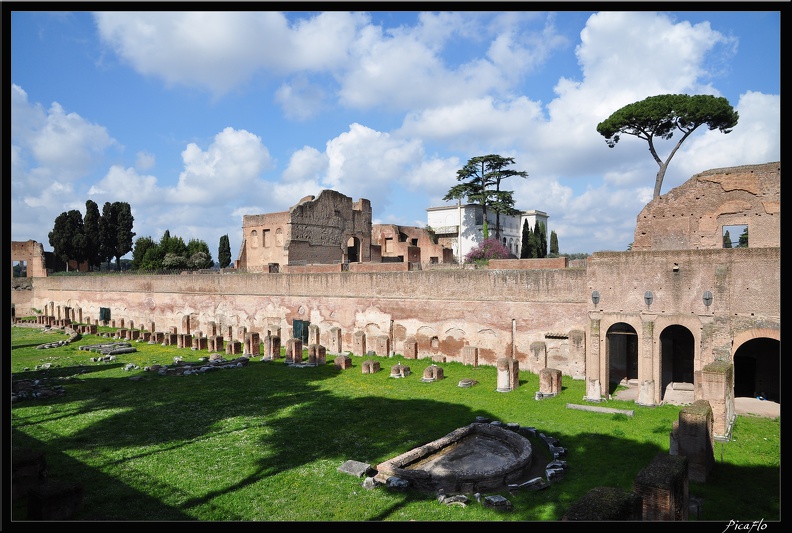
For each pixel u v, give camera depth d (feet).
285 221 188.44
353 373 104.58
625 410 75.15
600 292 84.23
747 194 81.41
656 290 79.71
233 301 156.46
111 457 57.67
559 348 99.19
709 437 52.65
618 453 57.82
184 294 170.50
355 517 43.57
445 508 45.47
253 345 126.41
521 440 59.11
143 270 250.98
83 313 208.85
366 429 67.21
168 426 69.26
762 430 65.31
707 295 75.36
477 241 255.29
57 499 41.78
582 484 50.03
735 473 52.70
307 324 138.41
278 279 145.07
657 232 89.51
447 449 60.03
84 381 98.78
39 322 200.13
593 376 83.25
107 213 271.69
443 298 114.11
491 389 89.35
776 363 85.05
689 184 86.69
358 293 128.26
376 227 233.96
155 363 117.70
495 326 107.04
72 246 260.42
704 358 75.41
